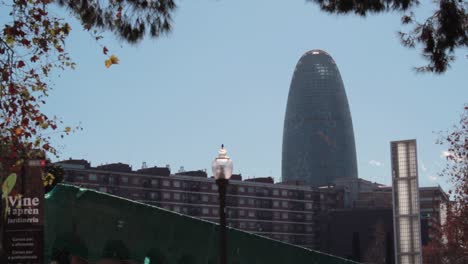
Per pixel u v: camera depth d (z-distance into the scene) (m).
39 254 15.39
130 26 14.78
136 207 17.58
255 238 18.73
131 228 17.50
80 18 14.86
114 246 17.47
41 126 19.84
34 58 18.72
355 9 14.77
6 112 19.48
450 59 15.05
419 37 14.96
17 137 19.25
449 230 57.41
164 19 14.84
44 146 20.12
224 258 17.69
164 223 17.59
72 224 17.77
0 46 18.73
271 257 18.84
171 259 17.52
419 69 15.32
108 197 17.70
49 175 18.98
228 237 18.55
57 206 17.97
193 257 17.73
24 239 15.38
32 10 18.17
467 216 55.81
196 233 17.89
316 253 19.59
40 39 18.53
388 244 71.12
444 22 14.66
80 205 17.75
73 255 18.47
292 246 19.16
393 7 14.75
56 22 18.69
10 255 15.34
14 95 19.33
